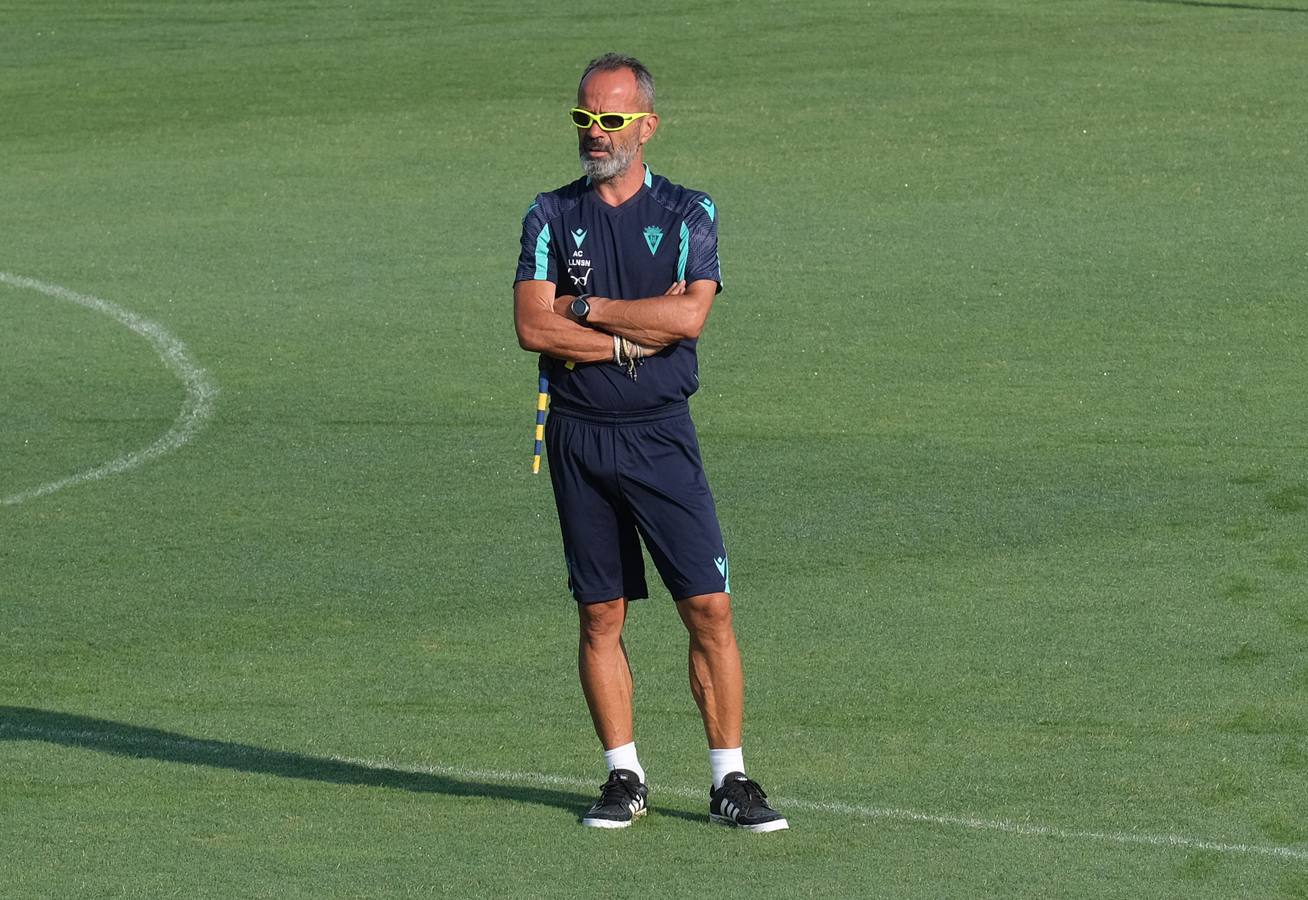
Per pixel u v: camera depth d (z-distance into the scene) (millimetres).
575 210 19031
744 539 32188
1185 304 47312
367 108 74250
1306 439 37375
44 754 22859
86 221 58969
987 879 18125
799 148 65438
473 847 18969
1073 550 31344
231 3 97438
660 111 71500
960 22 86750
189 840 19250
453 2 95812
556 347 18672
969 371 42625
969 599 29031
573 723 24281
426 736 23734
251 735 23844
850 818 20156
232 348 45938
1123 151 63438
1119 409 39625
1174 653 26562
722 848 18969
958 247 53156
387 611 29312
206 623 28859
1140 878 18281
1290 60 76375
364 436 39125
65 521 34156
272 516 34250
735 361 43688
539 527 33438
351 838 19312
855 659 26516
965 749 22891
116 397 42250
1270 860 18875
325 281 51688
